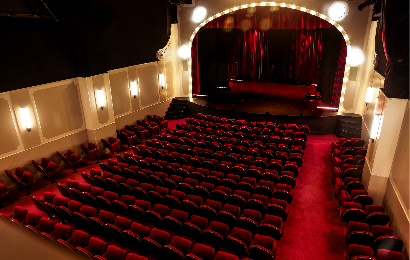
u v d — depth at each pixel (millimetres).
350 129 13773
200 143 11602
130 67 14297
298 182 10047
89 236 6375
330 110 15430
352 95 14797
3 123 9523
